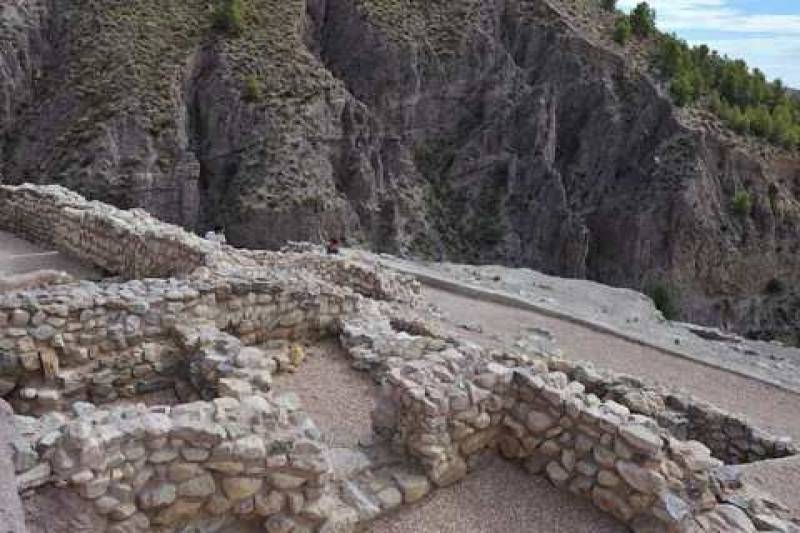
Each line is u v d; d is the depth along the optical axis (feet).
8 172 195.42
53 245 65.51
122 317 35.32
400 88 256.52
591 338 63.52
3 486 17.78
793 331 284.00
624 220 283.79
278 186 202.49
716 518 25.54
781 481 32.32
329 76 228.02
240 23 226.17
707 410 41.11
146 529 21.79
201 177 207.82
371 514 25.66
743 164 298.97
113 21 218.38
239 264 50.96
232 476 22.84
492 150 274.57
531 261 265.13
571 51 297.53
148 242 53.88
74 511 20.45
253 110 209.67
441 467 28.19
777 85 406.82
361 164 225.76
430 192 261.24
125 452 21.31
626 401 40.47
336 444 30.12
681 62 317.22
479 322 62.59
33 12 216.95
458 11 284.41
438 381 29.27
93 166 187.21
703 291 284.61
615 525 26.58
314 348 41.39
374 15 260.21
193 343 34.88
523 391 29.96
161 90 203.10
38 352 32.99
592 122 294.66
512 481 29.19
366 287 58.54
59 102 202.28
